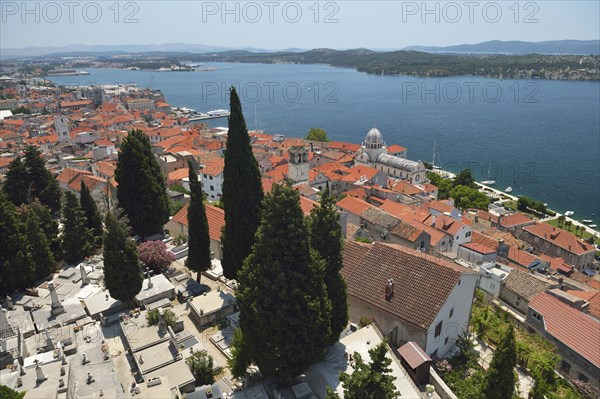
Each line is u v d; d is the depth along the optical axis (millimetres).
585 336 43969
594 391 38594
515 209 140625
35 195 74625
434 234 79688
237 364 32719
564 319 46500
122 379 33406
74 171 96000
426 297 38469
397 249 44500
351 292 41688
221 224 60656
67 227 54438
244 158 42312
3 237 46125
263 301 30516
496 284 57500
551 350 43688
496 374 29281
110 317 42188
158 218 62906
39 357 34844
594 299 57438
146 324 40062
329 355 36125
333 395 26266
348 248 46469
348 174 136750
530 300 51906
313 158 156375
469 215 117250
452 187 146250
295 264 30781
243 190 42781
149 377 33125
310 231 34250
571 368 43094
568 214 139250
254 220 43594
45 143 160125
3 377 31781
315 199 100500
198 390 30688
